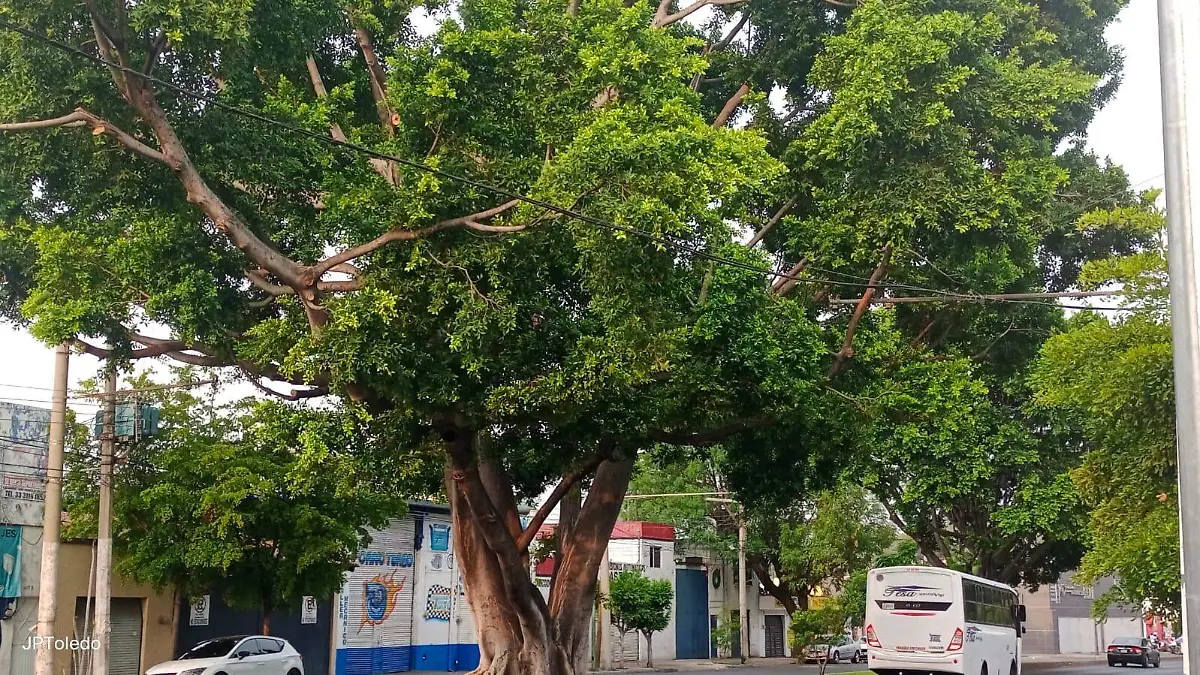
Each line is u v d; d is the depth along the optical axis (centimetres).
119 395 2350
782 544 4794
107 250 1360
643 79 1457
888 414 1858
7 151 1247
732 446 1984
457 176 1292
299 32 1317
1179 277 695
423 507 3662
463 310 1298
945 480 3133
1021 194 1792
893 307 2025
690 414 1652
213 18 1162
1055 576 4091
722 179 1283
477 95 1369
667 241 1321
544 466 1877
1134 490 1159
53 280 1337
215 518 2339
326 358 1287
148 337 1512
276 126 1323
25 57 1162
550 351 1466
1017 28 1967
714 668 4359
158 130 1188
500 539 1636
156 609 2700
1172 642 6375
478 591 1933
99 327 1396
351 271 1584
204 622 2847
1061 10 2072
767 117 1930
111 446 2105
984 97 1770
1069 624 7000
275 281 1497
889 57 1647
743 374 1614
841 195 1756
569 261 1456
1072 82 1797
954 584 2545
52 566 1925
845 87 1708
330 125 1502
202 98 1109
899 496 3466
